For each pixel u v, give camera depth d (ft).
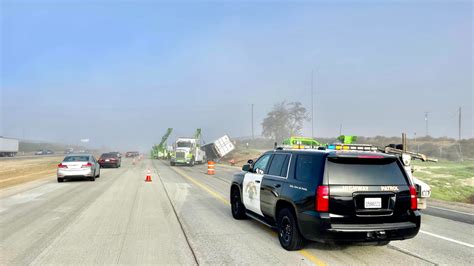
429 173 89.76
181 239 24.91
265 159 27.89
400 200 20.62
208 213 35.12
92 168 68.85
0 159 222.28
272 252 21.95
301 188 21.25
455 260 20.97
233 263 19.83
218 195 49.29
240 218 31.73
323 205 19.58
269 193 24.89
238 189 31.63
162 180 73.20
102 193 50.31
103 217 32.60
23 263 19.56
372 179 20.45
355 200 19.98
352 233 19.39
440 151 168.45
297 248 22.04
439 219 34.42
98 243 23.68
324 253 21.89
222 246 23.22
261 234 26.55
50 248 22.44
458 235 27.43
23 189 55.11
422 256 21.66
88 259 20.31
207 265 19.47
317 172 20.48
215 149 176.14
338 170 20.29
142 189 55.83
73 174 66.59
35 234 26.05
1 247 22.65
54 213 34.50
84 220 31.17
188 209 37.40
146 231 27.22
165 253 21.58
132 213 34.71
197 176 86.89
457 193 69.05
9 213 34.42
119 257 20.72
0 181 69.92
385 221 20.30
